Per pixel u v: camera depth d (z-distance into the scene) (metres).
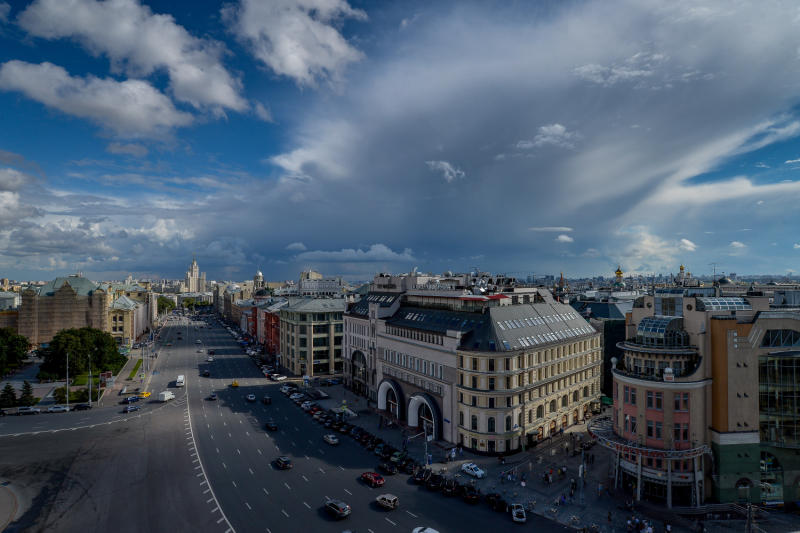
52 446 82.31
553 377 88.12
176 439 86.19
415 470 70.69
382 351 105.31
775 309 71.88
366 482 67.06
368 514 57.56
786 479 62.09
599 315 125.56
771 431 62.38
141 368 163.12
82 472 70.44
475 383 78.69
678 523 56.38
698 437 61.84
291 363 154.38
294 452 79.69
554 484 67.25
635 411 64.31
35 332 186.25
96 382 133.75
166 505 59.66
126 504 59.94
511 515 57.69
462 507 60.00
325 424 95.00
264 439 86.38
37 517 56.50
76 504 59.94
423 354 90.69
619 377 66.69
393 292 122.25
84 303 194.50
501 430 77.19
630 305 128.88
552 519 57.03
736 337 62.09
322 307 152.25
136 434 89.19
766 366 62.59
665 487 62.09
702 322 63.03
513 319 87.06
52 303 189.62
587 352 101.06
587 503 61.47
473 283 116.81
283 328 164.38
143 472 70.50
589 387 101.75
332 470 71.88
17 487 65.12
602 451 81.38
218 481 67.31
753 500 61.62
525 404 80.56
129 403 113.88
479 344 79.31
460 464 73.94
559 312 101.44
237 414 104.12
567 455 78.88
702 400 62.56
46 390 127.38
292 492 63.81
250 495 62.69
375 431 91.69
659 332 65.12
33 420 99.50
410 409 91.56
